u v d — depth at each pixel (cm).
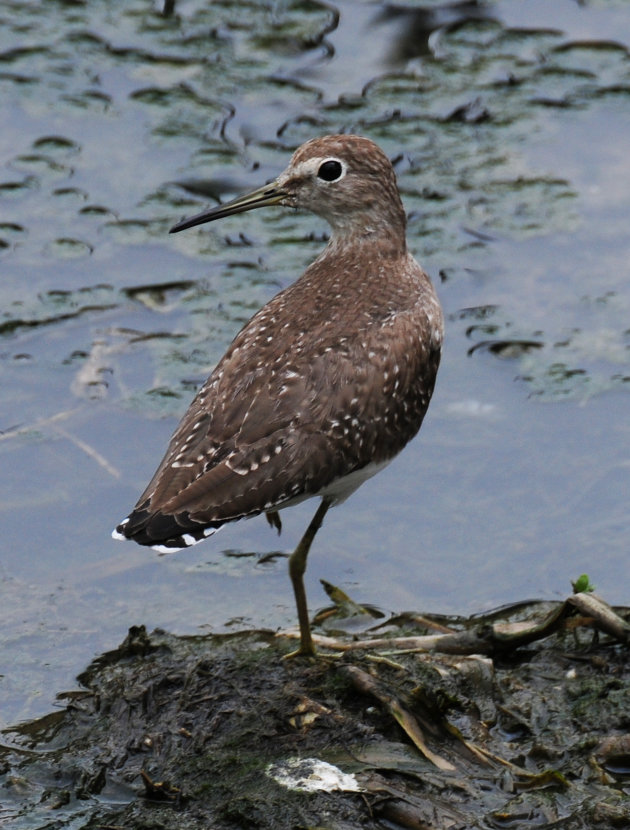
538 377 1334
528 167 1585
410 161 1592
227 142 1616
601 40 1770
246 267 1473
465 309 1415
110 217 1527
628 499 1208
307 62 1736
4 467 1247
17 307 1418
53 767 940
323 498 1019
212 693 970
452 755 914
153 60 1742
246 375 958
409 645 1036
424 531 1192
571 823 851
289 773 896
